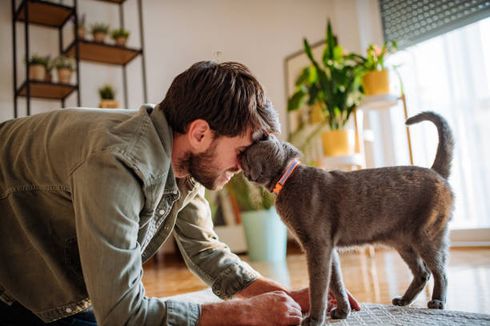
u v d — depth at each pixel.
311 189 1.29
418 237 1.32
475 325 1.07
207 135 1.02
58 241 1.04
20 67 3.55
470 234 2.72
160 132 1.00
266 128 1.10
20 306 1.07
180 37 4.26
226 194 3.75
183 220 1.36
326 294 1.21
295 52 4.06
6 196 1.03
